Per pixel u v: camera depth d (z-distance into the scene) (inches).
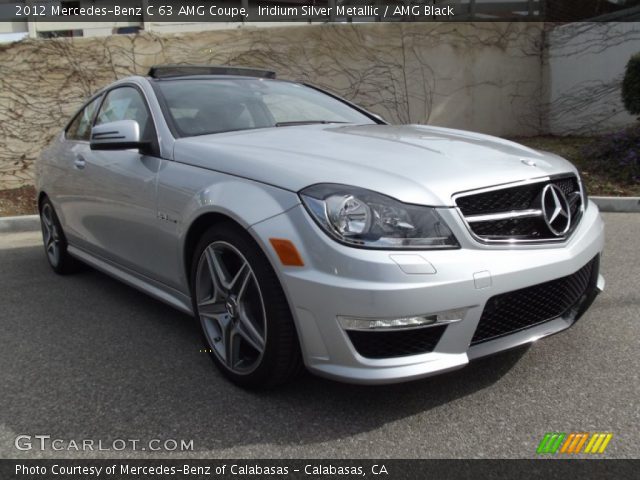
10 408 99.6
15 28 455.2
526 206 97.4
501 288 89.1
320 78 378.3
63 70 334.3
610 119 406.6
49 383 108.7
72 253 173.6
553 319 101.8
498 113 423.8
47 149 188.2
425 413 94.7
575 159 322.7
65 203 166.1
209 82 149.2
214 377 109.7
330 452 85.1
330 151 105.8
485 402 97.6
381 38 385.7
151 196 121.3
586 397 98.2
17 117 328.8
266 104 146.6
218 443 88.0
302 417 94.6
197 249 108.7
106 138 126.9
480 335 92.1
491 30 411.8
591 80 411.5
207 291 110.7
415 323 84.4
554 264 95.1
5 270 193.5
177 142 121.6
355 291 83.7
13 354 122.6
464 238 88.9
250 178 100.2
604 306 139.8
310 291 86.9
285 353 93.7
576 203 108.8
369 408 96.7
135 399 101.7
